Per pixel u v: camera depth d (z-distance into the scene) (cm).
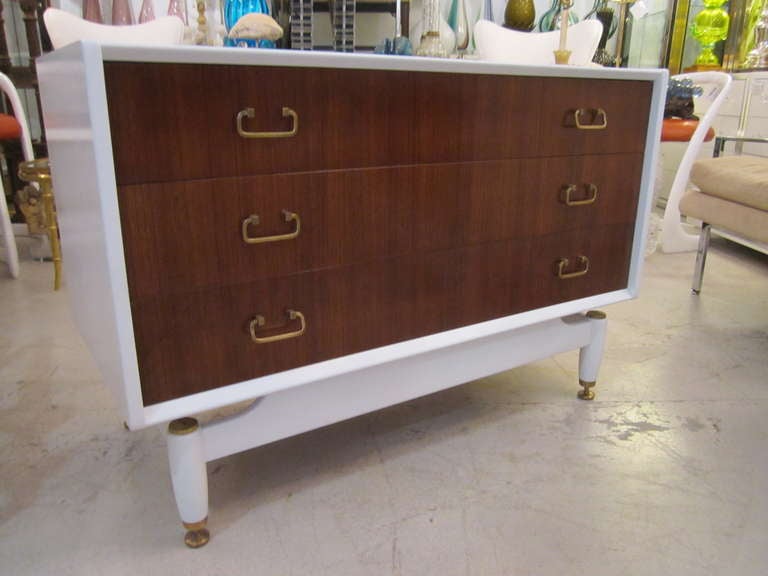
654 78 126
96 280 87
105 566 93
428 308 110
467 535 99
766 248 178
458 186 105
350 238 96
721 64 330
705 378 154
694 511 105
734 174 185
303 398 102
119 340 80
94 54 69
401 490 111
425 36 177
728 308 202
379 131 94
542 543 98
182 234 82
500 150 108
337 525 102
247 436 98
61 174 108
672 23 326
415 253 104
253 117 82
